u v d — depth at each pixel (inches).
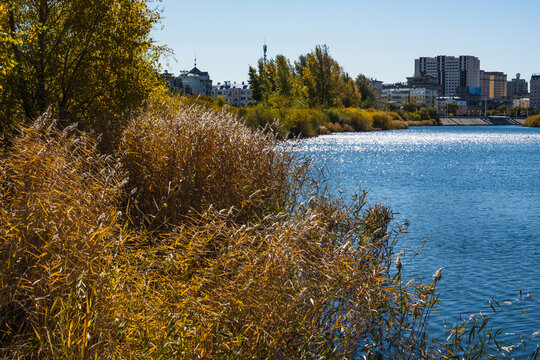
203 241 223.5
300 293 192.7
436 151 2377.0
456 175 1385.3
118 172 313.3
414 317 252.8
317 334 199.5
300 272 213.3
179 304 183.5
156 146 349.4
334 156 1846.7
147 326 175.8
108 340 160.6
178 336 179.0
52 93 554.3
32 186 224.2
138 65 596.1
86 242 182.4
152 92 602.5
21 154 246.7
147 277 206.1
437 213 799.1
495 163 1792.6
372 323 230.1
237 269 207.0
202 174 338.6
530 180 1282.0
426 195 992.9
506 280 451.8
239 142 382.9
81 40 565.6
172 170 330.0
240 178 350.6
